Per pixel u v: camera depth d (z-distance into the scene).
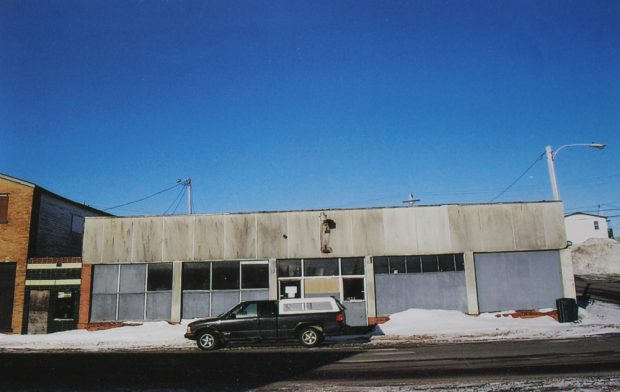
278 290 24.64
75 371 13.13
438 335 19.17
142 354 16.66
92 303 25.00
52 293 25.44
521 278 24.30
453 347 15.91
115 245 25.33
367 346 17.08
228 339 17.77
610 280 48.19
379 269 24.61
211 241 25.14
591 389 9.34
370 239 24.70
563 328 19.98
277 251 24.86
